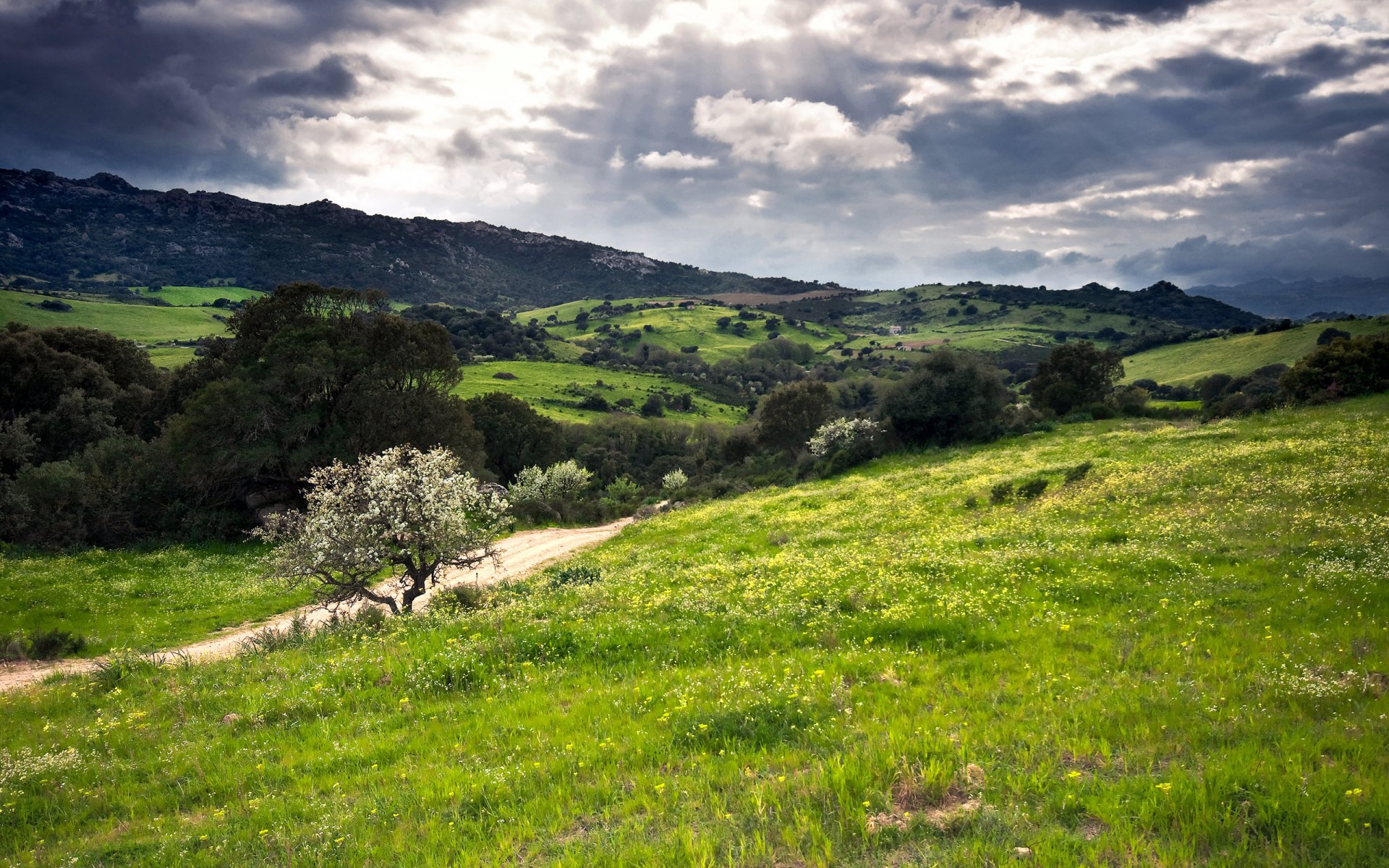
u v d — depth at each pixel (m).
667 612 15.93
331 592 21.42
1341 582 12.49
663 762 8.58
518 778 8.48
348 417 49.28
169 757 10.63
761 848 6.08
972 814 6.23
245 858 7.38
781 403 82.12
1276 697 8.27
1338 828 5.50
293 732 11.25
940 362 63.50
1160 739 7.55
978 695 9.44
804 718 9.22
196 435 42.44
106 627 24.33
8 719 13.26
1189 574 14.42
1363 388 44.78
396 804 8.19
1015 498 29.09
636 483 104.00
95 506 39.31
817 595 16.03
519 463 92.25
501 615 16.59
